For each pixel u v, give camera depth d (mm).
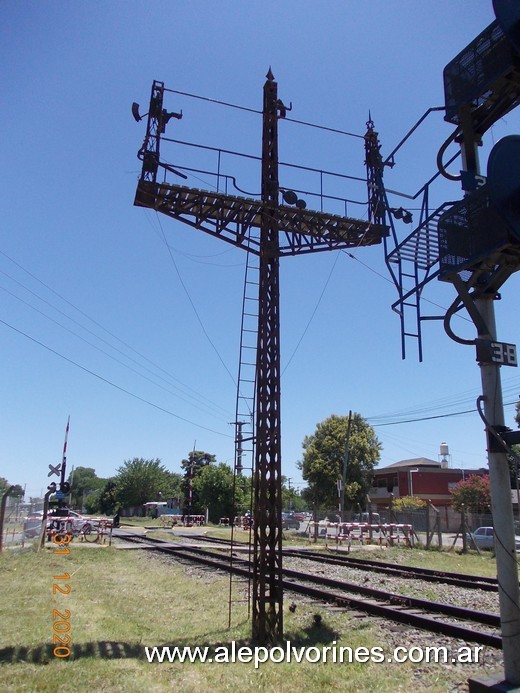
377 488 64562
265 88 9766
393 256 7465
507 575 5133
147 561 18094
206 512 53531
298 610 10102
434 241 6871
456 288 5664
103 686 5711
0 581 12469
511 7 5117
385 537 29328
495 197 4984
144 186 8617
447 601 11398
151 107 8953
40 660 6531
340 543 29469
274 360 8945
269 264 9219
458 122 6324
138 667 6426
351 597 11422
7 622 8352
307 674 6352
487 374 5523
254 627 8031
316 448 48531
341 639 7891
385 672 6465
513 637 5031
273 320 9039
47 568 15000
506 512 5230
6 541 20828
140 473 87688
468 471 61000
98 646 7270
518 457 5359
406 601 10602
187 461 78688
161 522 56562
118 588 12289
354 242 9875
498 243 5148
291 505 95625
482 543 28500
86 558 18094
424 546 26875
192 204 8961
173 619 9203
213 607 10172
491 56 5656
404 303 7203
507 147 5195
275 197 9242
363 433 48000
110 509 100375
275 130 9602
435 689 5809
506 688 4832
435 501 58719
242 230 9344
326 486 47375
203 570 15750
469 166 6012
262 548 8289
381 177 10039
